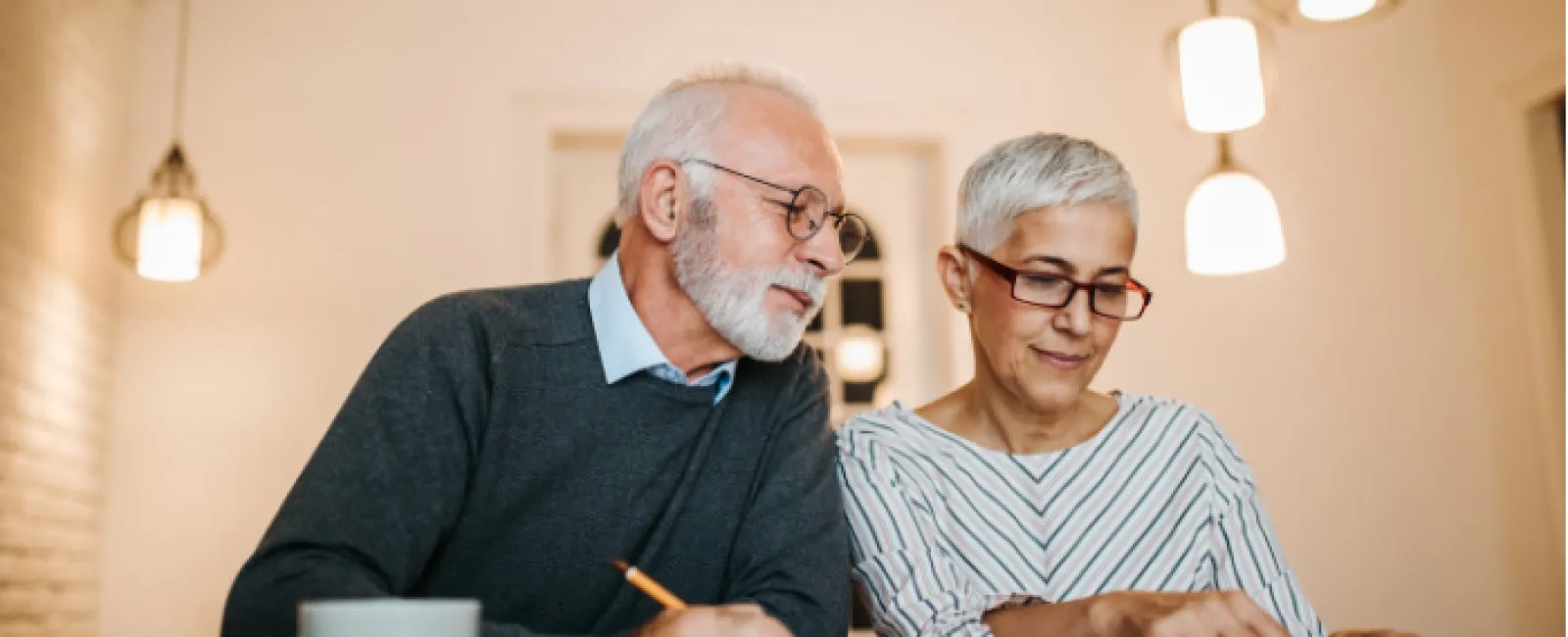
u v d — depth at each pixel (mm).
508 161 4215
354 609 765
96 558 3924
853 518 1601
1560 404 3820
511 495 1420
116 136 4074
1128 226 1543
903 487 1595
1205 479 1649
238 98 4184
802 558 1452
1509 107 4004
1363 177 4301
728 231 1446
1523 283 3932
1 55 3283
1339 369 4215
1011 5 4418
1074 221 1519
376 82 4230
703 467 1515
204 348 4074
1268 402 4199
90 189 3889
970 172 1608
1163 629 1283
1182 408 1702
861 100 4332
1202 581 1623
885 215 4418
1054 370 1554
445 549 1404
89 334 3881
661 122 1503
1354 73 4348
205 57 4199
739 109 1482
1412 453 4176
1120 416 1677
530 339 1446
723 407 1532
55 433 3615
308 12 4250
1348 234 4277
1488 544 4078
